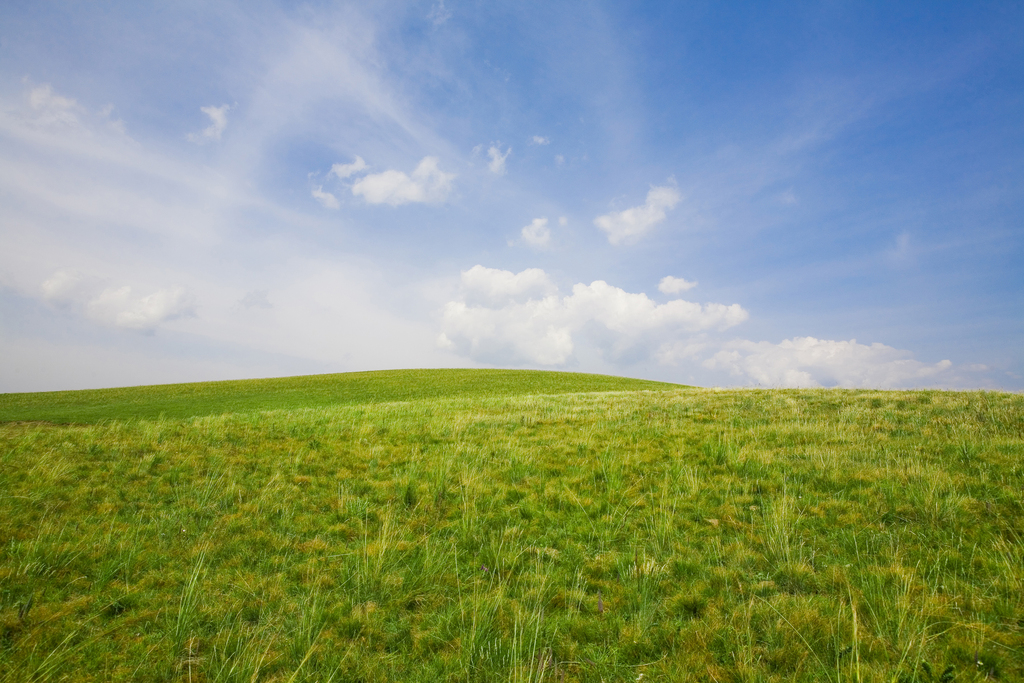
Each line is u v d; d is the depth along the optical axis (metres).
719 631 4.73
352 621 5.13
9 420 28.34
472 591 5.77
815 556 6.25
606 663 4.40
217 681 4.25
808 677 4.04
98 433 13.05
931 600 4.97
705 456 11.05
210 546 7.04
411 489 9.26
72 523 7.72
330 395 42.19
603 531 7.39
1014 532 6.45
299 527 7.83
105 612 5.34
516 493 9.21
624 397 21.83
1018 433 11.13
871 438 11.65
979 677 3.91
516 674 4.18
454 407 19.70
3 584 5.78
